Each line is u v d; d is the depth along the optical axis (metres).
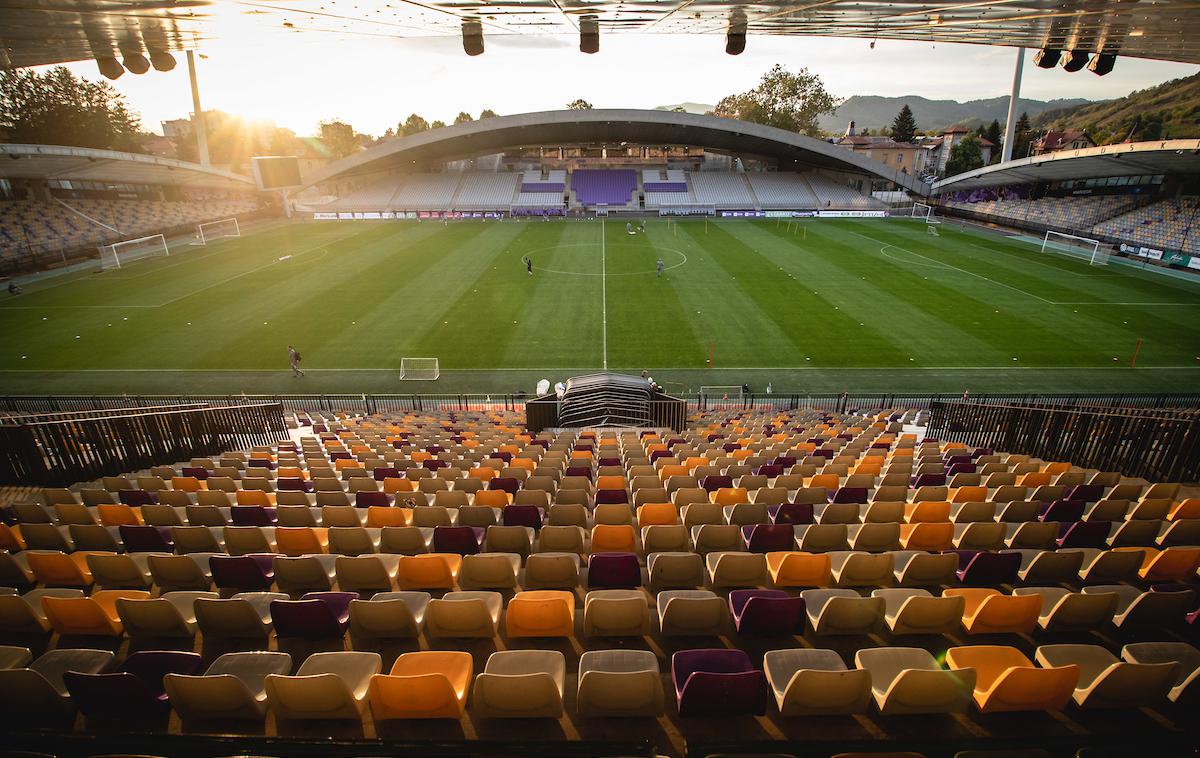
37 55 13.02
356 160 70.62
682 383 24.48
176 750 3.46
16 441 11.33
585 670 5.20
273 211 72.50
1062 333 29.23
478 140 73.56
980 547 8.06
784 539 7.95
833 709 4.80
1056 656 5.43
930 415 19.52
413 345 28.41
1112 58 13.38
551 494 10.74
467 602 5.87
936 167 115.44
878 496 9.95
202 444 15.77
